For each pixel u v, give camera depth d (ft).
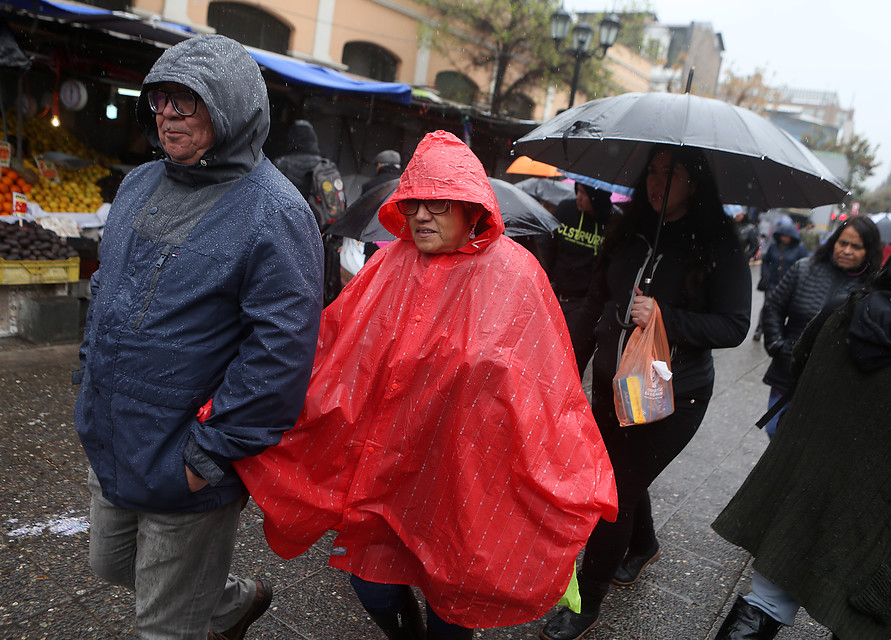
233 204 5.42
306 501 5.91
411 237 6.43
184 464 5.32
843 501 6.81
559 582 5.83
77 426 5.65
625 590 10.12
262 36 42.75
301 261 5.46
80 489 11.27
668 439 8.52
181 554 5.66
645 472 8.57
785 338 13.44
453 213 5.94
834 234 13.12
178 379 5.30
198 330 5.32
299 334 5.35
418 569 6.22
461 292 6.00
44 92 25.39
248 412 5.25
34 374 15.92
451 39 52.80
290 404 5.41
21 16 19.17
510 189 13.79
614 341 8.87
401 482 6.03
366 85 26.20
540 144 10.47
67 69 23.24
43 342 18.07
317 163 19.16
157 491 5.33
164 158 6.05
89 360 5.56
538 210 13.67
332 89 25.95
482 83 58.80
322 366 6.03
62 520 10.30
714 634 9.26
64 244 19.30
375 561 6.28
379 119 35.01
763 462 7.73
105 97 28.17
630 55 71.77
